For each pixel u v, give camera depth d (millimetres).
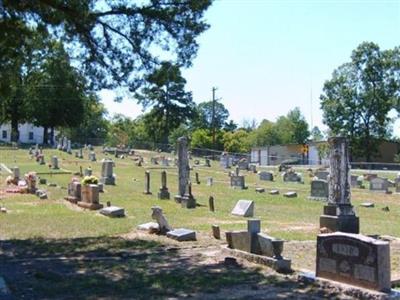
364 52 91188
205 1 16766
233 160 68438
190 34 17031
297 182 47594
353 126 92375
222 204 29781
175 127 110000
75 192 29188
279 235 18484
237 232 14617
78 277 12195
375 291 10094
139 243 16844
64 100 95125
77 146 88625
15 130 99500
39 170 49812
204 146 100375
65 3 15914
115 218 23047
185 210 26609
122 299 10250
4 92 18859
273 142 117938
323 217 20719
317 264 11484
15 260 14289
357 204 32969
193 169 58750
